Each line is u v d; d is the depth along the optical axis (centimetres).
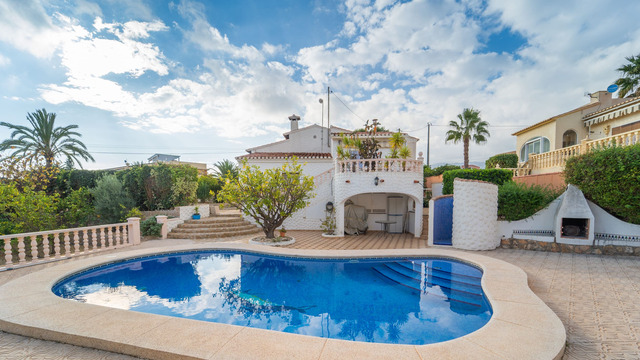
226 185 1225
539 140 1881
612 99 1748
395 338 439
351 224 1464
